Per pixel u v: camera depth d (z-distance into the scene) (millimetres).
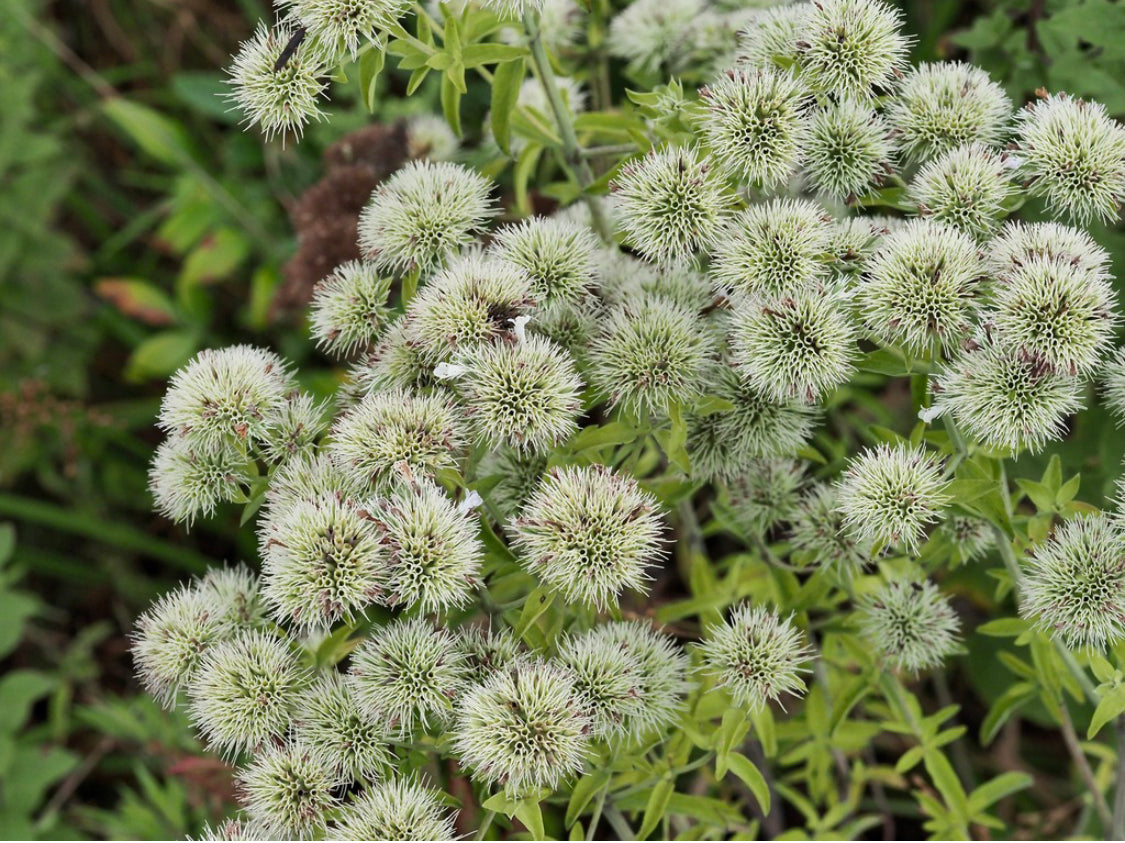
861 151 308
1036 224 300
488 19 321
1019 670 336
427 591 285
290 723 298
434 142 381
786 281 299
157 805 407
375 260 325
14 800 405
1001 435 292
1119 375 303
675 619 350
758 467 332
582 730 290
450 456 295
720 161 305
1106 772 360
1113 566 294
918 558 324
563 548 285
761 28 327
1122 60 357
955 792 338
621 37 375
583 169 343
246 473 314
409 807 286
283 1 301
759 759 364
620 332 305
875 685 351
